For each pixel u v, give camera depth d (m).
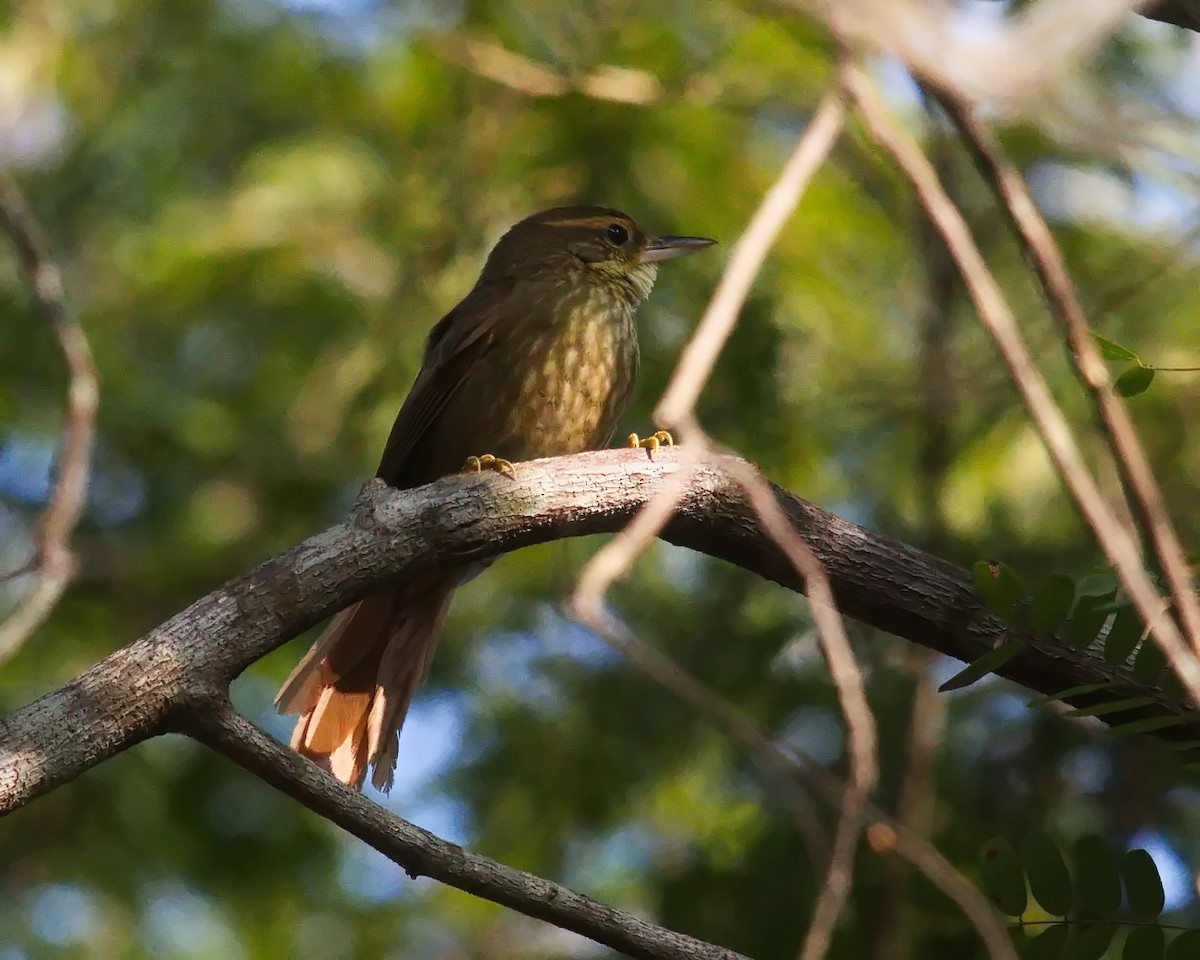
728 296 4.29
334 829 13.26
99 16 14.03
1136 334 10.65
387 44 13.41
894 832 5.33
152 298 13.37
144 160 13.80
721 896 10.05
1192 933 5.77
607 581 4.17
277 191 13.08
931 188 4.32
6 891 12.59
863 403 11.12
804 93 11.39
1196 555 6.07
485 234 12.44
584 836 12.12
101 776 12.72
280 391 13.55
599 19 11.43
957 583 7.07
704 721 10.87
